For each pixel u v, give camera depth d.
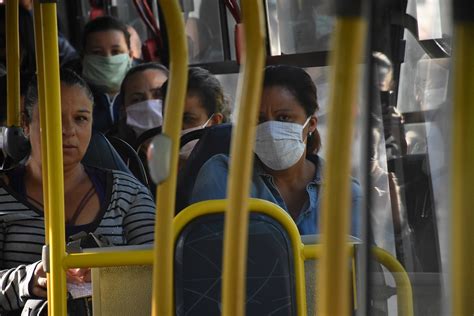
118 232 8.87
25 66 11.94
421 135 6.71
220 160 8.66
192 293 6.81
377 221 6.45
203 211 6.83
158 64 12.28
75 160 8.88
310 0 10.64
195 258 6.81
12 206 8.84
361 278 3.55
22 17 11.95
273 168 8.70
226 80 12.09
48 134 6.56
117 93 13.43
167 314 4.83
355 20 3.23
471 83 3.21
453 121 3.24
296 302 6.95
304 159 8.88
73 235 8.52
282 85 8.70
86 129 8.92
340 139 3.28
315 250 7.00
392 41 7.07
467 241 3.21
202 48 12.30
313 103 8.78
